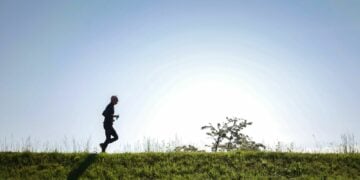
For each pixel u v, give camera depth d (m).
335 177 19.25
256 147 38.00
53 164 20.33
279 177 19.08
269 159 21.14
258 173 19.52
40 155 21.14
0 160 20.58
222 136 38.47
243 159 21.06
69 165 20.22
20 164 20.39
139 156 21.20
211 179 18.67
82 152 21.83
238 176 19.02
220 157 21.28
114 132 22.75
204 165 20.42
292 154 21.70
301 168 20.14
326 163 20.89
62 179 18.52
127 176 19.09
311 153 22.17
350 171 20.23
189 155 21.50
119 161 20.61
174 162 20.75
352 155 21.88
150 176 19.17
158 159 21.08
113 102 22.78
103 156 20.97
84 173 19.22
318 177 19.12
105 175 19.16
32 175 19.16
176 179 18.64
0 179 18.52
